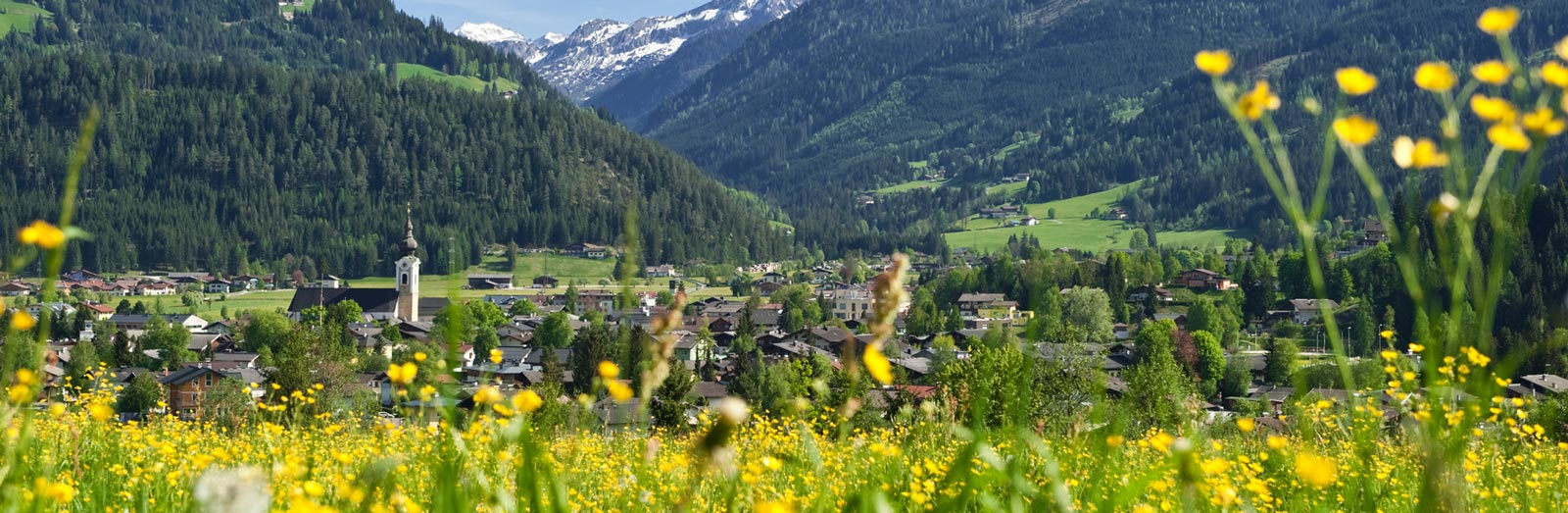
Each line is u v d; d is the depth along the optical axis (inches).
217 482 82.7
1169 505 161.3
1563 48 75.4
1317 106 86.4
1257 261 6003.9
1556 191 3846.0
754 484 168.7
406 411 155.3
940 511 109.8
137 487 197.0
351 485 157.1
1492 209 81.0
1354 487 186.1
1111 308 5620.1
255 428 289.6
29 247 88.4
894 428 214.5
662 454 253.3
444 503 113.6
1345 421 200.2
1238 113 85.4
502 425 128.3
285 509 140.9
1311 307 5068.9
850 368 116.3
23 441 122.5
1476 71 79.9
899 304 86.4
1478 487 194.9
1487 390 86.7
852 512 111.0
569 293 7780.5
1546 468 261.3
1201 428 231.6
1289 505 196.2
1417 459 187.2
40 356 114.1
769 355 4037.9
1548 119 76.1
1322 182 86.1
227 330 6210.6
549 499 128.6
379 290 7377.0
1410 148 82.6
